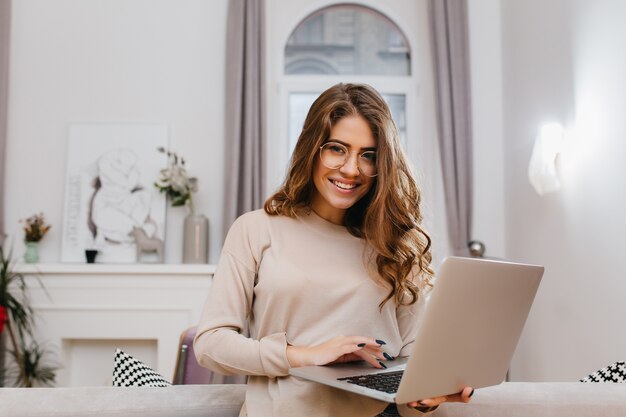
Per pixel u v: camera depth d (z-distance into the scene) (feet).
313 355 3.55
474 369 3.51
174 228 13.28
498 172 13.42
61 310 11.96
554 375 10.03
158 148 13.30
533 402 4.02
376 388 3.18
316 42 14.16
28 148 13.32
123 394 4.01
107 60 13.57
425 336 3.01
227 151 12.97
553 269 10.18
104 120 13.46
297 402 3.58
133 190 13.20
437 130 13.29
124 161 13.28
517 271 3.57
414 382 3.05
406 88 13.92
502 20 13.50
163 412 3.87
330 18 14.21
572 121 9.38
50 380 12.04
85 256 12.88
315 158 4.22
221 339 3.68
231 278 3.96
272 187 13.62
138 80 13.56
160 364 11.90
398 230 4.22
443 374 3.26
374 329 4.03
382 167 4.09
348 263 4.08
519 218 12.12
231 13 13.33
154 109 13.52
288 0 14.06
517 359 12.00
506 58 13.15
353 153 4.09
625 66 7.58
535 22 11.14
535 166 10.18
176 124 13.50
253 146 12.96
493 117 13.55
